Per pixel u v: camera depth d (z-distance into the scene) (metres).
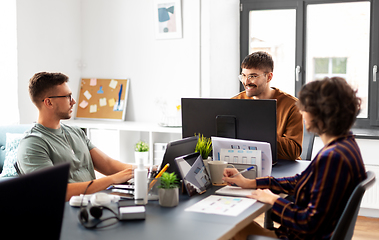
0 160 3.04
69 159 2.01
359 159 1.33
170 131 3.67
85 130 4.11
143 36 4.14
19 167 1.91
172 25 3.95
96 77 4.38
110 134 3.92
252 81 2.40
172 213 1.40
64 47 4.21
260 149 1.81
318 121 1.35
